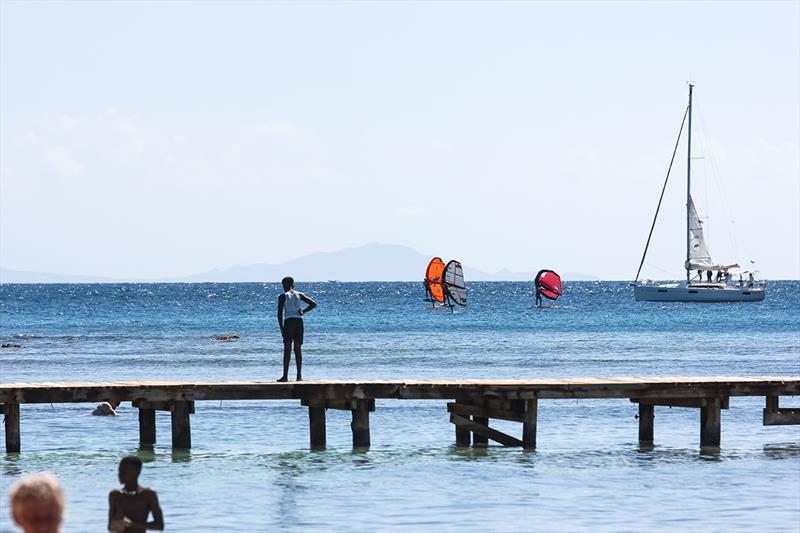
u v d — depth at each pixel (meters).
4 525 33.72
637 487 40.44
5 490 39.91
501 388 48.69
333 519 34.84
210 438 53.59
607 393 49.25
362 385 48.78
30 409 65.06
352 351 117.38
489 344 129.62
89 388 47.34
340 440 53.38
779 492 39.50
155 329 167.12
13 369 94.50
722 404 50.53
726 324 183.12
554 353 114.69
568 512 35.97
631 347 124.38
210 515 35.44
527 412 49.44
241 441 52.62
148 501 22.86
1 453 48.88
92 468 44.78
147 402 49.62
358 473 43.50
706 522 34.53
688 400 50.94
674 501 37.84
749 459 47.34
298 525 33.97
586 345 128.12
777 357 108.19
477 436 51.94
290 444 51.69
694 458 47.62
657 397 50.06
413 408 65.38
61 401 47.25
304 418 60.88
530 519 34.94
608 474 43.31
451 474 43.19
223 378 86.44
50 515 14.34
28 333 156.00
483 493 39.19
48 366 97.50
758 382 50.28
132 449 50.19
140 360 104.56
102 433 55.19
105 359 105.81
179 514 35.56
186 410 48.69
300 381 49.81
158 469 44.44
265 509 36.34
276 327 172.62
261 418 60.94
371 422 59.59
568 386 49.00
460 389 48.78
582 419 60.72
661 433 55.44
